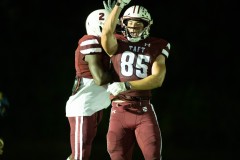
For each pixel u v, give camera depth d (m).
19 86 65.62
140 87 22.66
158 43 23.45
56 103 64.69
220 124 60.84
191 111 61.72
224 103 61.69
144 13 23.17
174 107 62.41
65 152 53.00
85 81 24.38
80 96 24.39
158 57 23.23
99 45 23.77
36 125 64.25
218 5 65.50
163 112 62.50
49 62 66.56
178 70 64.56
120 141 23.34
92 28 24.53
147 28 23.34
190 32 65.75
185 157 51.38
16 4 67.81
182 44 65.62
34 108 64.81
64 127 63.78
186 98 62.38
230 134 60.41
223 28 65.12
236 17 65.00
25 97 65.38
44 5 67.69
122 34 24.27
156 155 22.83
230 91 63.12
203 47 65.19
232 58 64.38
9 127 64.19
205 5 65.62
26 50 66.88
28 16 67.75
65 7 67.44
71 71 65.62
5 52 66.62
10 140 61.41
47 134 63.88
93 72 23.42
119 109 23.38
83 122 24.20
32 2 67.69
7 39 67.31
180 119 61.69
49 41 67.31
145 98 23.41
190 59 64.94
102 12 24.62
